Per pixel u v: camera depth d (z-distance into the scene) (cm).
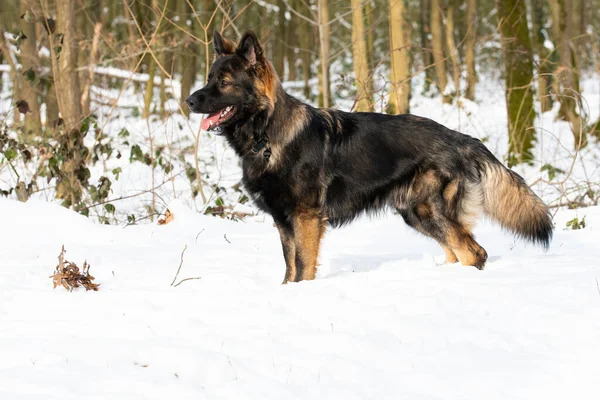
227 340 427
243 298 518
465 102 1830
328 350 414
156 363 395
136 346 414
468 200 630
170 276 607
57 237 768
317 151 603
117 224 928
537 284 533
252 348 415
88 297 528
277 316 471
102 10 2259
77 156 901
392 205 644
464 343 421
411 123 632
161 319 470
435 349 415
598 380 372
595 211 908
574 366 389
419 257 703
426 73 2461
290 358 401
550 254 676
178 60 2209
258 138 600
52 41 991
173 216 866
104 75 1728
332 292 525
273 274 636
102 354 406
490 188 640
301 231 604
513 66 1466
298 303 499
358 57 1342
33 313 495
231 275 595
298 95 2505
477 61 2788
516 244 752
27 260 660
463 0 2745
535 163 1433
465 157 629
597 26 3362
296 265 605
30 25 1462
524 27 1462
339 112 636
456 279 559
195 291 543
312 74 2795
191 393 358
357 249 759
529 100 1462
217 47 612
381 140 624
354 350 412
